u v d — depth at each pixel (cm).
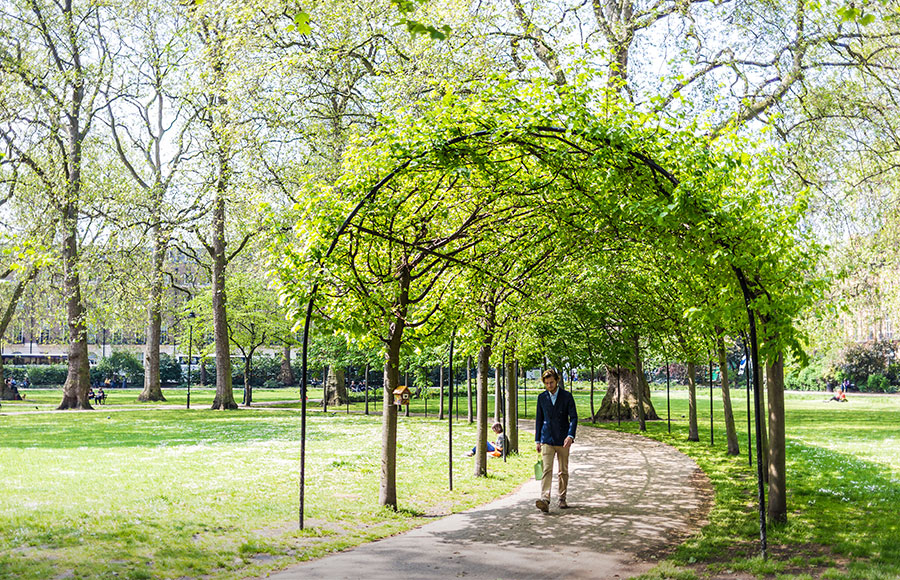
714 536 917
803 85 2142
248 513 1076
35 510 1059
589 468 1658
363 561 793
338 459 1808
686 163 881
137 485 1344
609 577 734
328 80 2345
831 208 2086
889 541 859
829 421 3297
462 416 3878
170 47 3694
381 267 1139
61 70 3591
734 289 952
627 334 2561
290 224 1123
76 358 4341
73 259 3353
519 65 2186
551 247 1291
